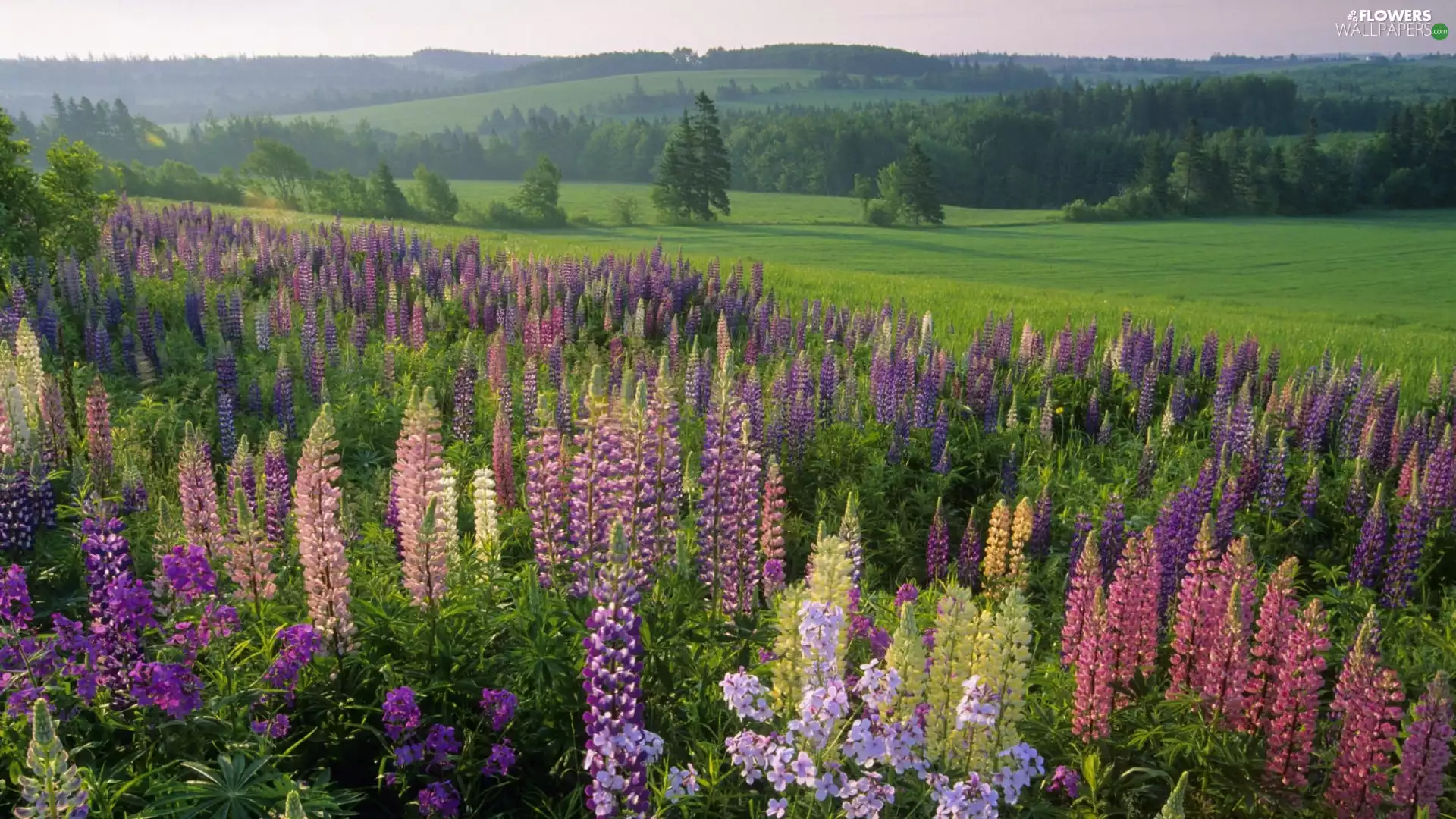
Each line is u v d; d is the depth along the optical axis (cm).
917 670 557
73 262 2245
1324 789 680
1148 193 15588
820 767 514
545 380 1811
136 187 11719
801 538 1291
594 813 627
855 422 1655
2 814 507
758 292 2867
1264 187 15862
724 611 825
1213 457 1630
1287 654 668
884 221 14125
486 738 655
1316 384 1930
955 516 1459
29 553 888
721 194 14012
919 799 554
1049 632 1040
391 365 1758
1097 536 1153
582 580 771
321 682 686
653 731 668
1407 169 16538
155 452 1367
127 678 600
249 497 1037
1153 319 3488
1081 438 1781
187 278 2495
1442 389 2062
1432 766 594
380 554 944
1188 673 749
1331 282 7238
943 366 1933
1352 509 1434
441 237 5328
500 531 1061
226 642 668
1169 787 646
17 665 601
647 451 838
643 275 2653
